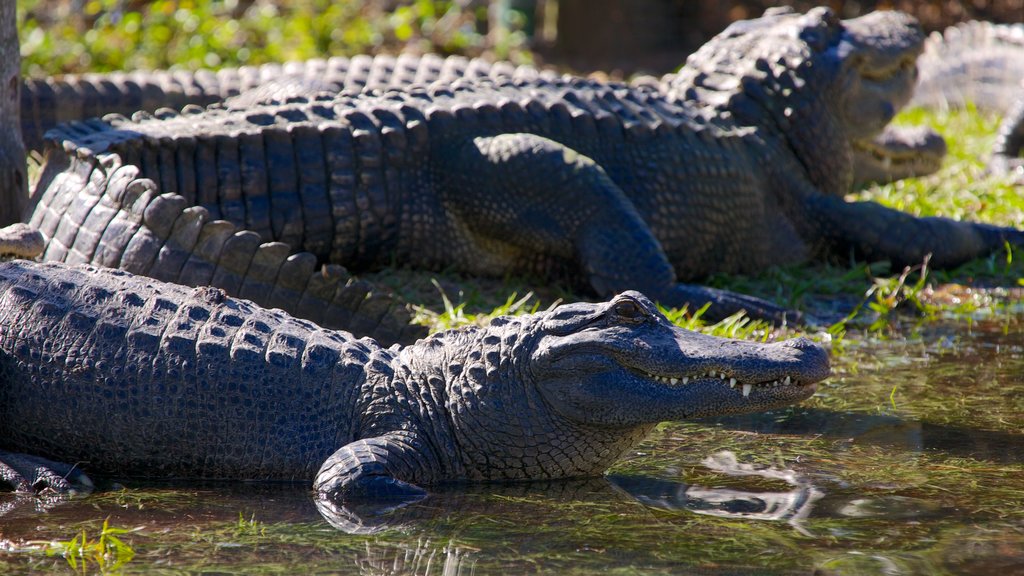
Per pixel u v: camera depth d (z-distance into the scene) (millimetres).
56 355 17266
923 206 33094
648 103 29297
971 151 41438
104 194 22344
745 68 30969
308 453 16969
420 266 27438
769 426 19453
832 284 28281
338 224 26062
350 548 13930
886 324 25828
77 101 34688
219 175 24953
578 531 14578
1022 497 15797
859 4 63875
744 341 16984
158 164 24422
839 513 15188
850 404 20562
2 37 25062
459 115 26875
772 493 16109
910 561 13367
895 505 15484
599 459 17219
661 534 14430
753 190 29516
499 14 59750
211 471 17125
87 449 17250
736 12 64062
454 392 17125
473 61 34812
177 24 51625
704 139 28625
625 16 62406
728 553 13695
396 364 17594
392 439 16828
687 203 28047
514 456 17062
